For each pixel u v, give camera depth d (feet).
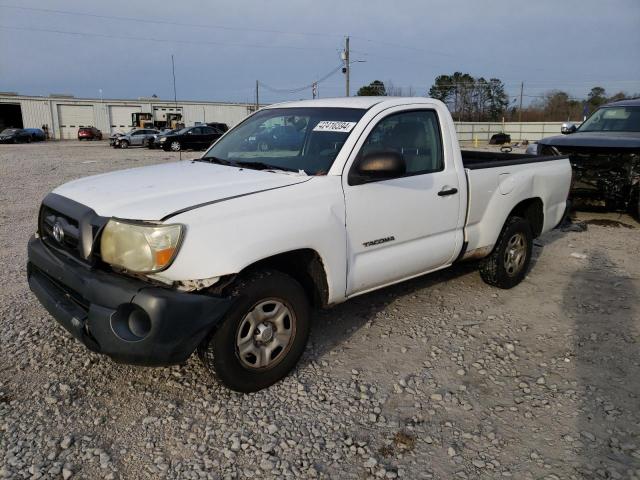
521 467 9.25
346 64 149.18
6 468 8.82
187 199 10.31
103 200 10.65
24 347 12.85
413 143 14.05
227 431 9.98
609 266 20.58
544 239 24.97
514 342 13.93
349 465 9.21
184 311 9.55
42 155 83.10
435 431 10.18
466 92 238.27
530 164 17.94
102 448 9.41
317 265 11.83
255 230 10.35
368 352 13.19
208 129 104.22
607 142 27.30
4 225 26.73
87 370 11.90
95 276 9.98
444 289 17.70
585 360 13.03
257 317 10.89
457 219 15.01
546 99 254.68
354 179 12.23
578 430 10.28
